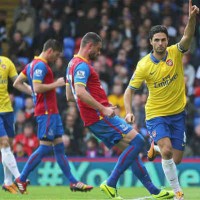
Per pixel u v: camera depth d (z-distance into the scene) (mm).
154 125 28234
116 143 29172
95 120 28891
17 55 59094
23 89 34500
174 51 28188
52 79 33625
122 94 52844
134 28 58875
